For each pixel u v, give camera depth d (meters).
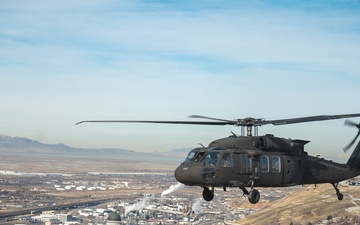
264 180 48.53
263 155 48.50
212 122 47.75
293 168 49.91
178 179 48.34
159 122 46.22
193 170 47.25
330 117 44.16
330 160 54.38
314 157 53.09
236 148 48.25
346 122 53.22
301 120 44.19
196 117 46.59
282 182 49.34
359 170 55.31
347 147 53.31
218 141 48.91
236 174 47.41
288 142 50.22
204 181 46.84
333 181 54.19
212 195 49.12
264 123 46.94
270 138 49.16
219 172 46.91
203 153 48.16
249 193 47.97
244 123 48.28
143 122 46.06
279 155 49.28
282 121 45.44
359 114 44.47
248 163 47.75
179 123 46.78
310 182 52.56
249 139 48.78
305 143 51.28
